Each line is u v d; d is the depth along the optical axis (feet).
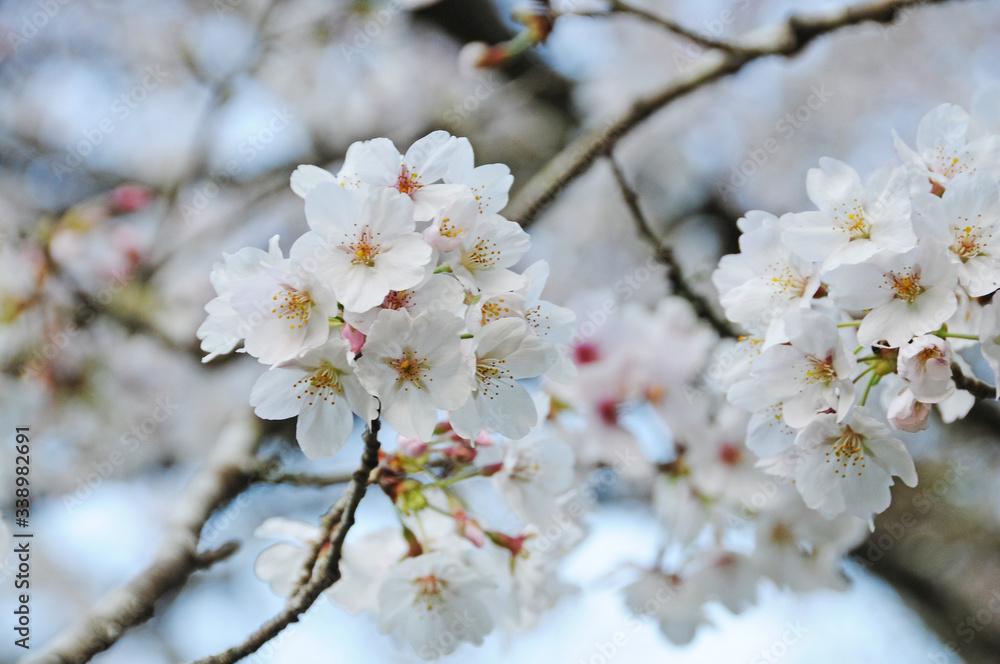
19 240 3.96
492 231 2.67
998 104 2.77
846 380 2.70
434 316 2.61
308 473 3.09
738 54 3.27
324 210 2.64
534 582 2.96
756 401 2.78
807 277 2.77
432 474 2.85
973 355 3.45
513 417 2.67
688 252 5.79
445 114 5.63
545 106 6.21
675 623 3.18
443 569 2.84
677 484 3.17
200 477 3.20
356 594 2.89
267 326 2.64
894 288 2.68
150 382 4.83
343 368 2.65
